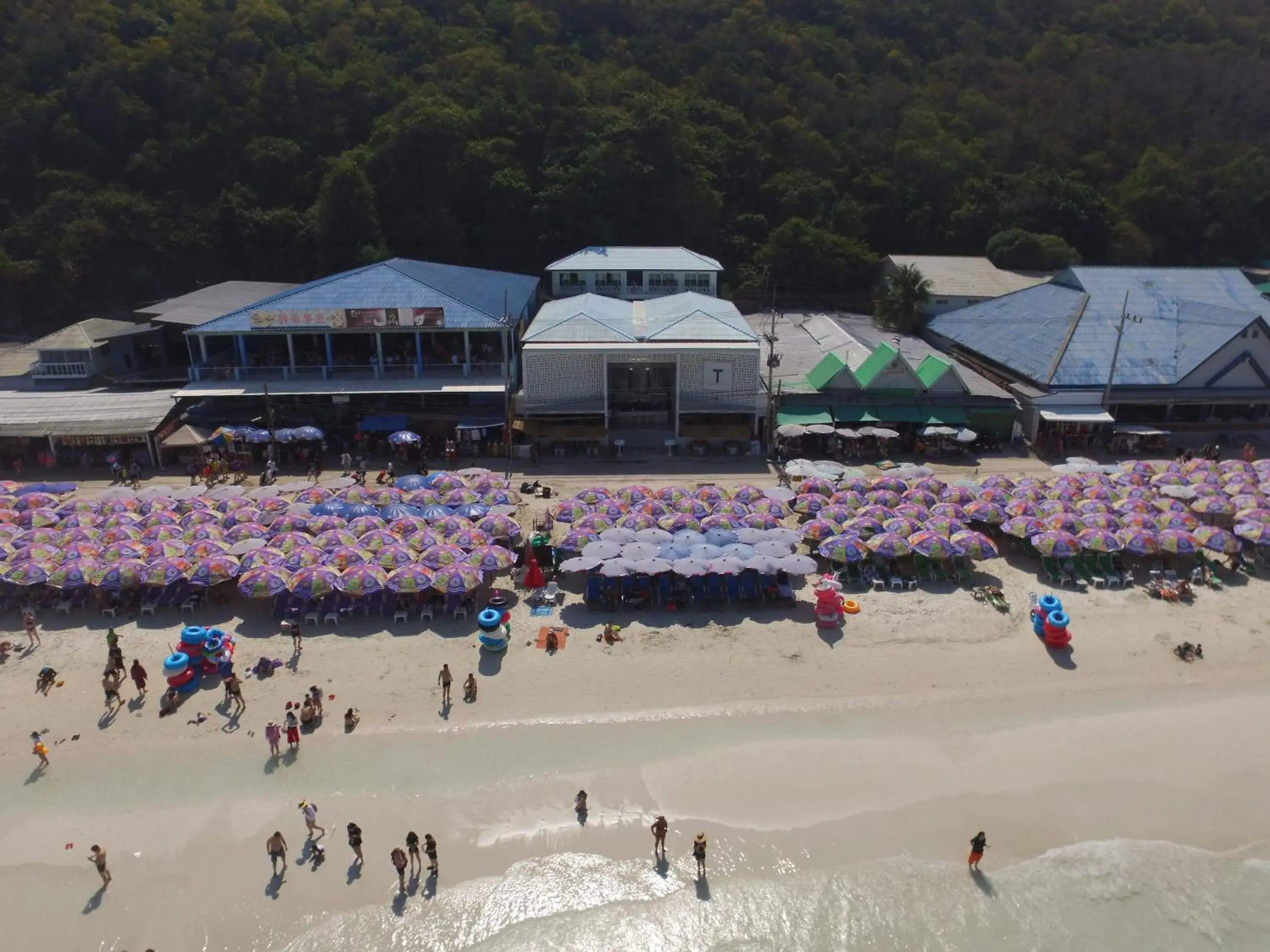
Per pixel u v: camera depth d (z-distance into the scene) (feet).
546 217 333.21
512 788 105.81
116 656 124.06
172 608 143.33
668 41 416.67
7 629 138.41
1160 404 227.61
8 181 318.24
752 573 147.54
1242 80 433.07
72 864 95.50
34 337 303.27
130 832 99.40
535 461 206.90
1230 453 215.92
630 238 341.82
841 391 219.00
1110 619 142.51
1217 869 96.53
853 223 355.77
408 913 89.61
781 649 133.80
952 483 191.01
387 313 210.59
